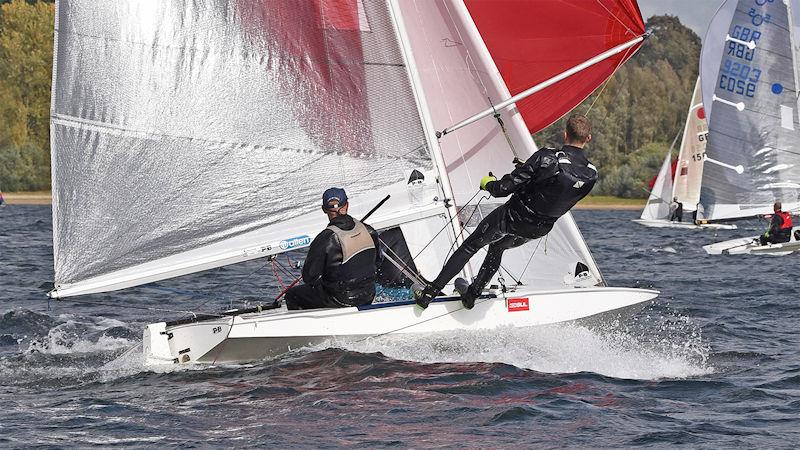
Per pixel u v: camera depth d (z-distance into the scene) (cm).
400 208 3331
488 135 3681
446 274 3066
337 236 3034
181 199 3228
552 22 3875
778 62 9912
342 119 3303
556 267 3625
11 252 8256
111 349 3512
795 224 10456
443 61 3675
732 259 8031
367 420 2495
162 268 3222
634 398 2742
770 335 3909
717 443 2353
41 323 4122
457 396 2706
